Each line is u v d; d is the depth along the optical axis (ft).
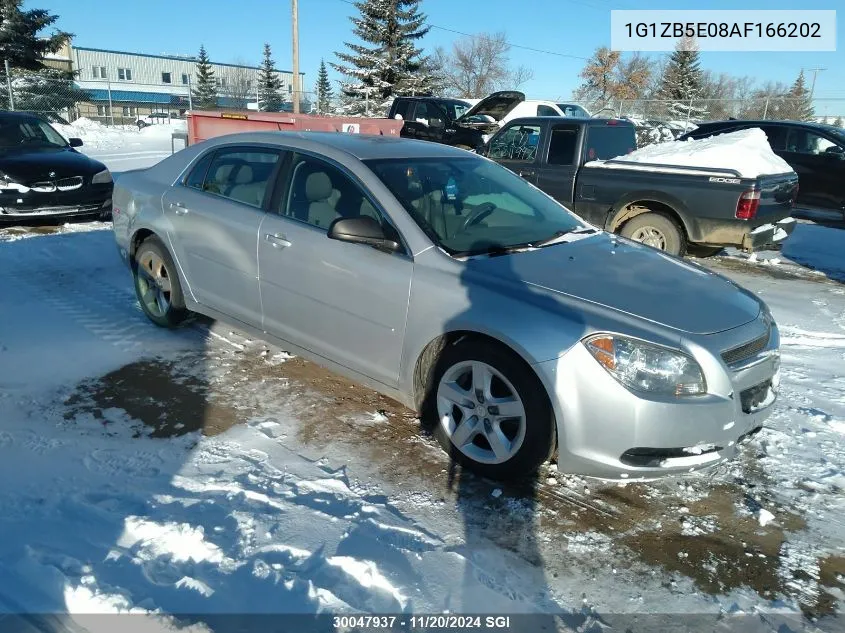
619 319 9.66
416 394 11.39
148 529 8.87
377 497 10.15
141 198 16.26
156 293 16.40
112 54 177.88
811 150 37.40
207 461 10.85
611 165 25.66
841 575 8.95
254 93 98.07
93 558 8.30
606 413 9.31
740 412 9.84
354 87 125.80
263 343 16.07
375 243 11.38
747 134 26.04
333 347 12.46
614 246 12.91
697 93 161.89
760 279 25.17
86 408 12.44
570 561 8.99
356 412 12.86
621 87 164.04
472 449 10.82
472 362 10.46
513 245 12.00
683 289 10.94
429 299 10.75
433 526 9.53
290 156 13.44
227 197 14.43
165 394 13.21
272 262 13.08
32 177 27.35
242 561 8.46
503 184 14.25
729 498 10.62
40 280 20.42
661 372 9.32
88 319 17.16
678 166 24.14
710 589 8.59
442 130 50.98
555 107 54.44
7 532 8.76
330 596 7.97
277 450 11.34
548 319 9.71
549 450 9.97
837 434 12.78
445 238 11.50
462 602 8.09
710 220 23.45
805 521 10.09
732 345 9.77
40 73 110.11
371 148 13.34
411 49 129.08
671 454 9.53
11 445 11.01
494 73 170.09
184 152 16.07
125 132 83.87
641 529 9.74
